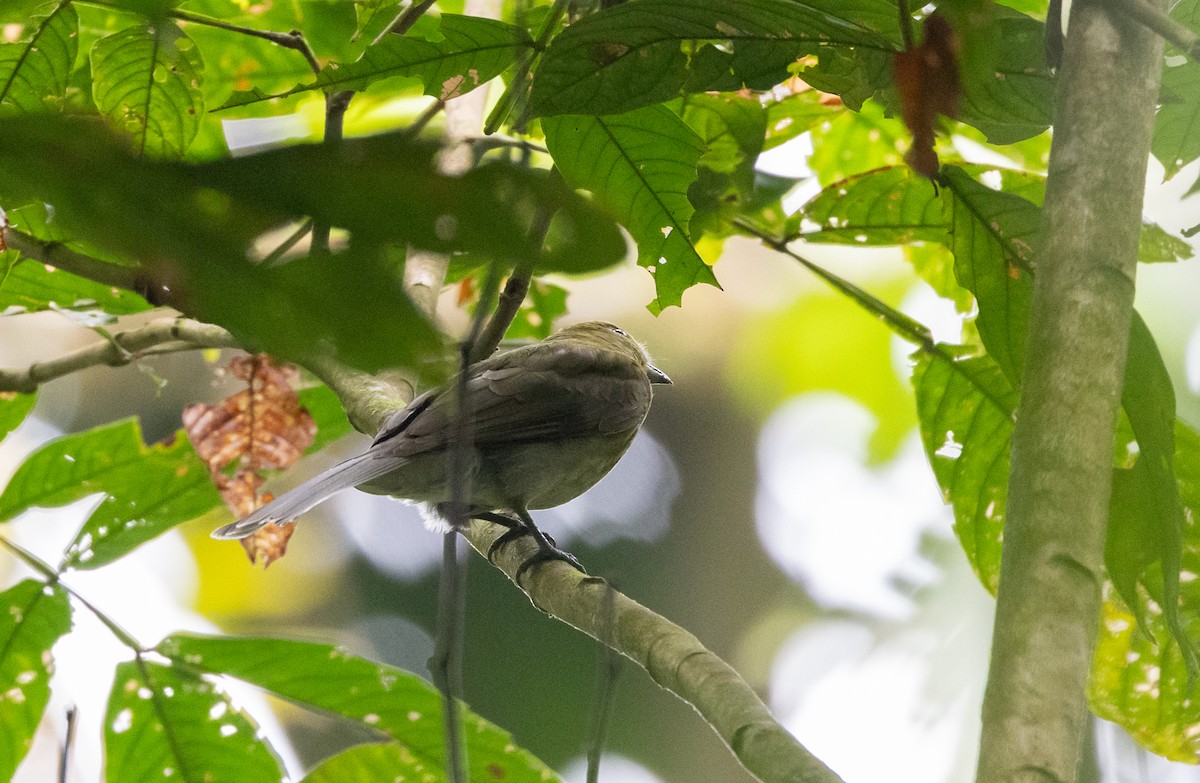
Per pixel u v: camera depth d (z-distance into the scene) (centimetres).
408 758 738
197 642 723
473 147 350
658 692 1847
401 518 1998
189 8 928
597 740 482
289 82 937
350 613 1938
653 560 2017
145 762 731
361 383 988
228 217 152
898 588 1387
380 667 725
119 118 755
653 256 753
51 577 765
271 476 934
